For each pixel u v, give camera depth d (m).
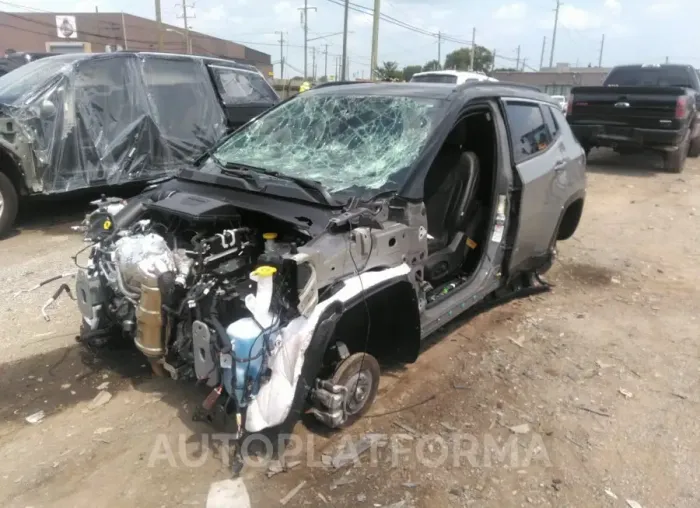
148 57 7.68
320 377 3.09
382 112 3.97
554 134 5.06
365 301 2.95
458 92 3.99
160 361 3.03
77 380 3.66
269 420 2.64
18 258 5.92
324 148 3.91
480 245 4.45
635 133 10.94
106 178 7.19
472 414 3.42
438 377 3.83
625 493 2.83
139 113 7.43
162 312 2.93
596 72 47.16
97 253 3.39
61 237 6.71
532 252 4.79
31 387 3.57
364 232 2.99
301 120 4.24
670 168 11.59
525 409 3.49
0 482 2.80
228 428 3.19
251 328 2.61
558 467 3.00
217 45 66.56
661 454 3.12
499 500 2.76
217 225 3.16
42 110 6.67
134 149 7.39
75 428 3.20
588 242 7.03
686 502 2.78
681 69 13.21
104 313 3.40
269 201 3.25
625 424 3.38
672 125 10.61
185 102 7.95
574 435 3.26
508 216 4.30
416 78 17.17
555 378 3.86
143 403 3.43
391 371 3.88
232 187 3.44
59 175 6.86
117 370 3.77
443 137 3.63
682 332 4.60
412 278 3.34
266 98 9.20
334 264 2.83
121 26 59.53
